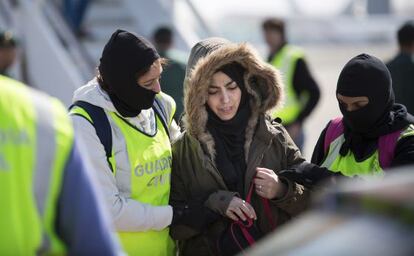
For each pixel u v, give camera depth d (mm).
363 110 4500
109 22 12898
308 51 34531
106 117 4352
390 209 2453
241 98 4656
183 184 4730
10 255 2811
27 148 2867
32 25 10656
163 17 12742
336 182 4438
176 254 4883
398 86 7930
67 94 10414
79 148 2975
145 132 4496
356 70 4492
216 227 4637
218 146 4645
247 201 4629
